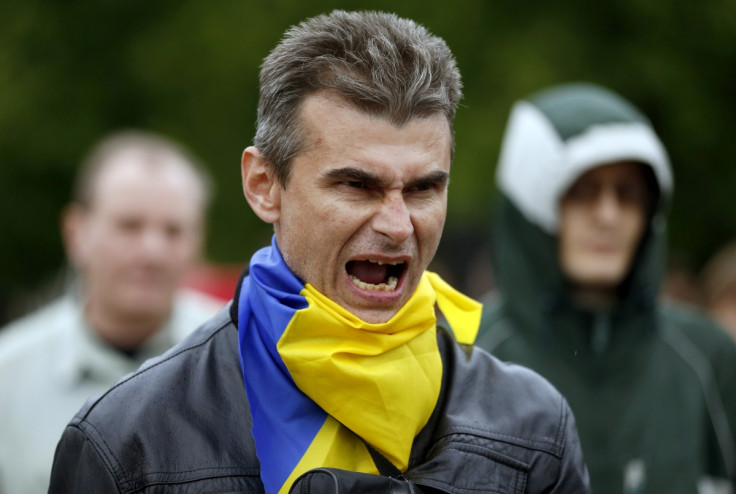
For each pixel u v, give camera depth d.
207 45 21.05
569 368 9.08
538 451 5.48
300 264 5.30
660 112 22.06
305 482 4.89
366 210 5.08
